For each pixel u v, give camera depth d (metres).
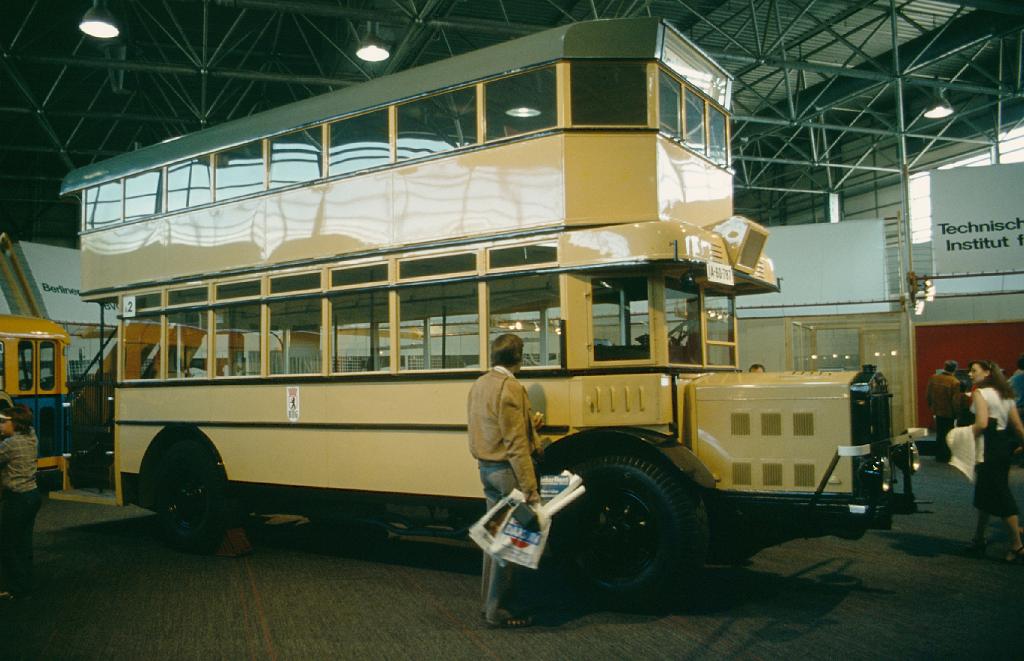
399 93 6.62
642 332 5.62
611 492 5.39
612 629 4.97
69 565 7.10
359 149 6.87
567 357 5.65
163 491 7.83
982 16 19.30
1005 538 7.70
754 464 5.44
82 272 9.18
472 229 6.18
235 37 21.88
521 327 5.90
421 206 6.47
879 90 22.94
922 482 11.55
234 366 7.57
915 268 18.16
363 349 6.68
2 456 6.00
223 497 7.41
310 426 6.90
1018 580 6.13
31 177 26.73
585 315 5.66
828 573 6.38
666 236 5.42
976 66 20.45
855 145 30.48
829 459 5.24
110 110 26.03
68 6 19.70
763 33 18.34
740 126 27.02
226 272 7.68
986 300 18.22
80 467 9.05
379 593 5.96
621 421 5.53
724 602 5.55
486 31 15.77
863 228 18.08
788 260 18.41
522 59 6.01
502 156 6.07
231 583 6.35
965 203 16.08
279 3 15.19
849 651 4.49
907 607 5.38
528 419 4.98
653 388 5.48
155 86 24.33
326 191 7.04
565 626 5.06
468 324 6.13
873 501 5.14
